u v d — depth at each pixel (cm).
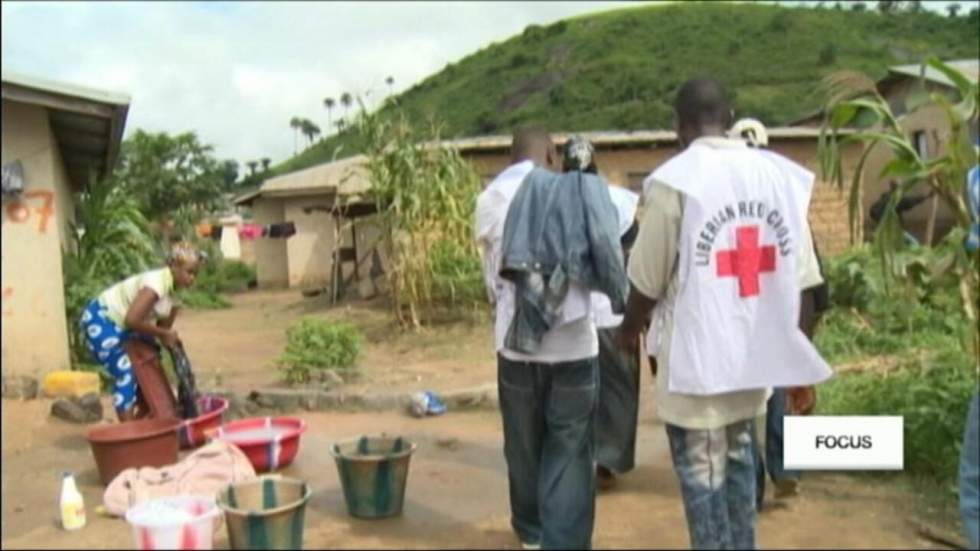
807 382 307
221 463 464
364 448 454
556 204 352
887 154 1544
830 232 1614
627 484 475
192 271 582
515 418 377
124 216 947
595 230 347
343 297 1480
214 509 386
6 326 724
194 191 2739
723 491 318
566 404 363
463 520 430
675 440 320
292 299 1700
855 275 864
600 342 445
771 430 434
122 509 433
